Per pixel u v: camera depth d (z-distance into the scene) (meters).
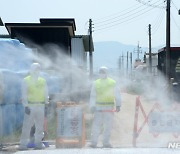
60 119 28.66
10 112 34.47
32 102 27.95
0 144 29.05
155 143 29.97
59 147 28.44
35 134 28.19
